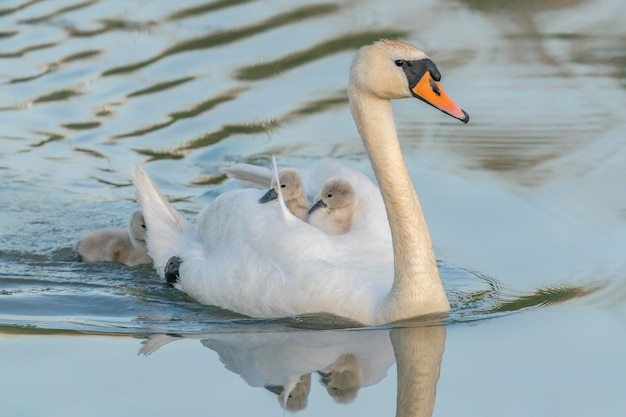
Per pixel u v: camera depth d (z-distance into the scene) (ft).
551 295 42.78
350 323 39.70
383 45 37.78
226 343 38.34
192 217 52.06
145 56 68.95
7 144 59.16
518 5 76.74
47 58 69.21
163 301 43.42
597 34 72.23
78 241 49.29
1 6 77.41
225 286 42.04
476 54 69.62
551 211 50.08
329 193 43.75
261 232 42.01
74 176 56.39
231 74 66.49
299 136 59.82
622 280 43.55
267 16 73.87
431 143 58.54
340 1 76.48
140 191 47.78
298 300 40.16
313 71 66.80
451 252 47.26
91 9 76.59
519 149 56.75
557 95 63.21
